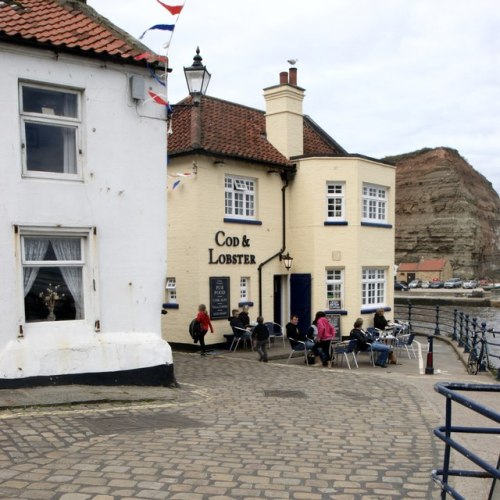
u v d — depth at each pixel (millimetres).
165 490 4824
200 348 17359
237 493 4840
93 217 9461
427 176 133125
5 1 10133
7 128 8602
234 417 7789
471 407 3709
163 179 10312
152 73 10102
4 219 8570
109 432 6578
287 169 20484
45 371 8805
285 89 20703
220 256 18141
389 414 8344
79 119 9430
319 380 11625
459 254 124438
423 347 20891
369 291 21625
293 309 20578
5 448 5727
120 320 9750
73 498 4555
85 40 9664
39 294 9070
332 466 5688
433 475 4426
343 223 20422
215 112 20531
